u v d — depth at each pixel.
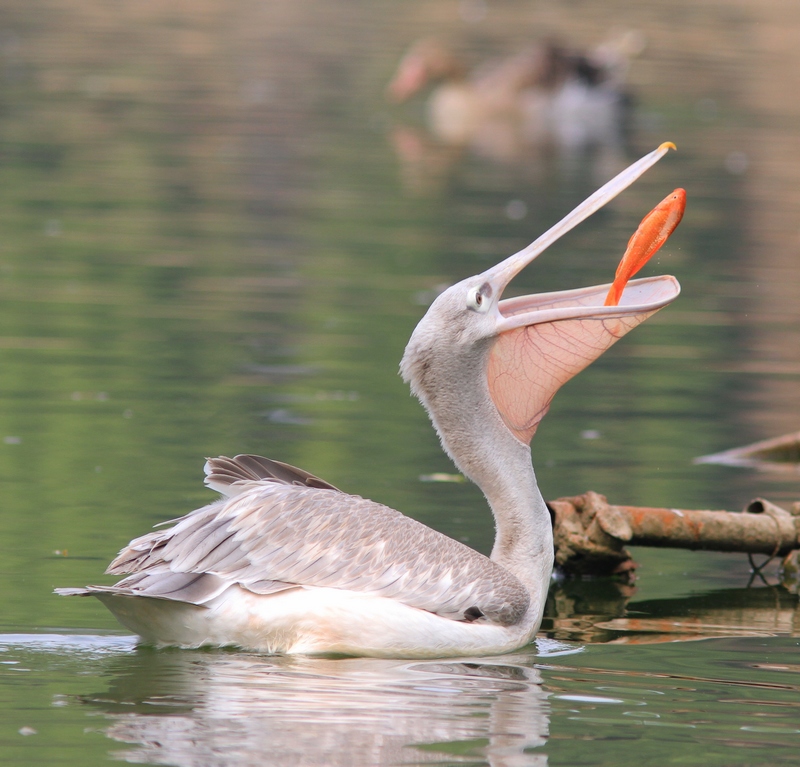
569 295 9.47
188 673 7.76
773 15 63.47
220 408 14.72
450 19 62.19
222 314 19.17
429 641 8.27
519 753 6.71
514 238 25.08
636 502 12.02
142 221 25.59
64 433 13.55
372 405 15.10
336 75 48.53
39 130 35.16
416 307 19.88
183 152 33.41
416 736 6.88
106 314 18.84
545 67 43.31
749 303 21.08
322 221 26.31
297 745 6.72
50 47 49.97
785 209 28.81
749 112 42.41
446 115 43.12
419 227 25.98
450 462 13.08
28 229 24.38
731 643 9.05
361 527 8.43
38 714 7.07
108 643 8.32
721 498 12.26
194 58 49.72
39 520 10.86
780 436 14.32
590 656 8.61
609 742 6.90
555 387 9.22
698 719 7.29
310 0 65.62
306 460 12.86
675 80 48.00
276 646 8.20
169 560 8.23
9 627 8.57
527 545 9.09
